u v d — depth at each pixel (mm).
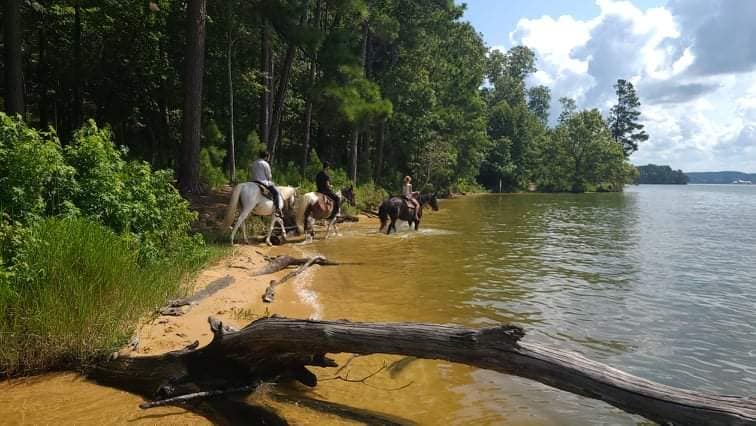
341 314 7570
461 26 45719
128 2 22375
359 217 23969
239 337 4871
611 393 3631
